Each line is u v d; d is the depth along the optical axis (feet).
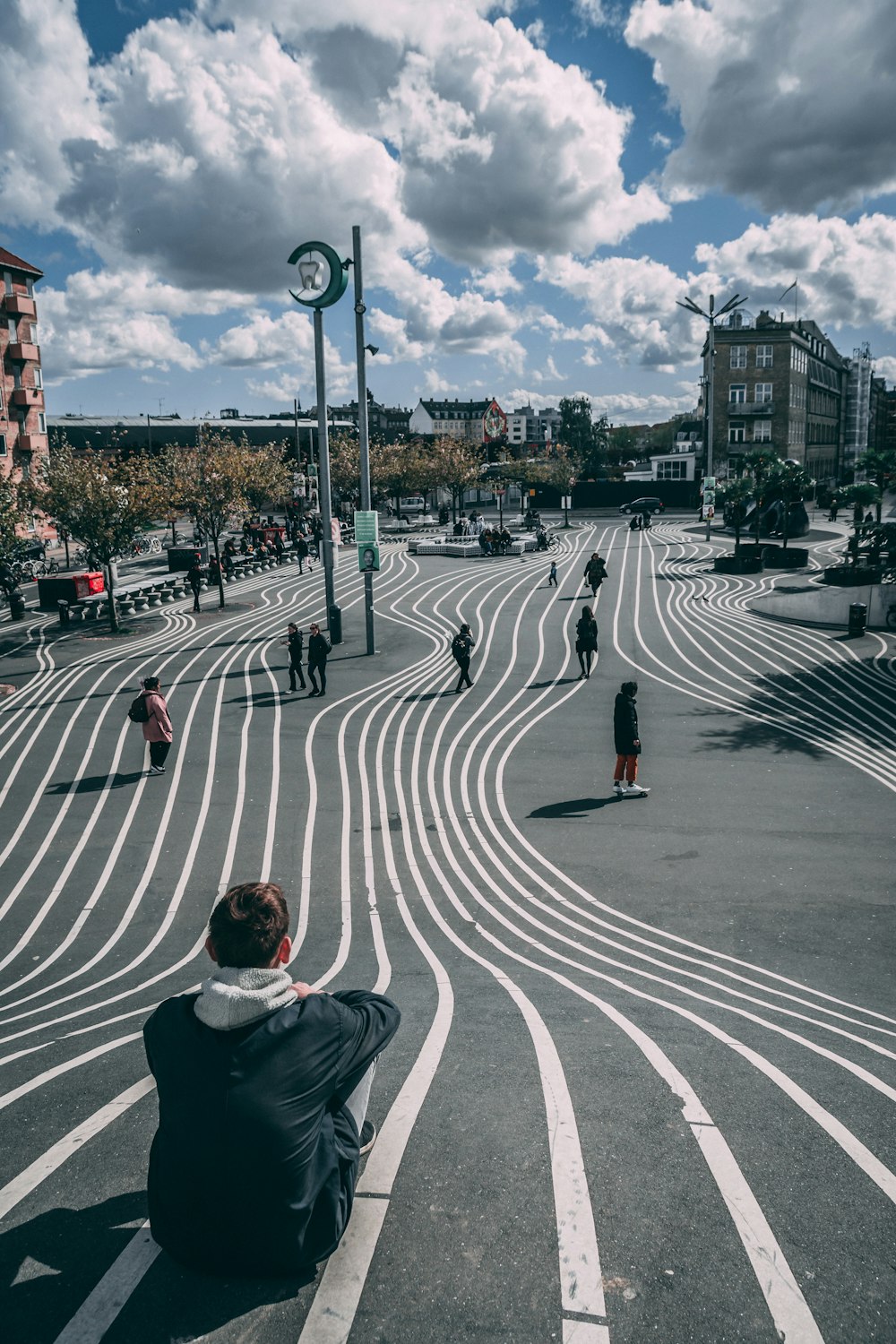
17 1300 6.23
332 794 48.16
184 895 36.17
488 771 51.19
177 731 60.13
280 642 88.07
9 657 83.41
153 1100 10.28
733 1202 7.50
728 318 240.73
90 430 275.80
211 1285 6.35
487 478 256.73
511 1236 6.94
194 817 45.39
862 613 83.15
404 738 57.52
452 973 22.31
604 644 83.97
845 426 364.79
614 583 118.32
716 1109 9.72
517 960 25.61
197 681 73.31
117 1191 7.77
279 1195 6.19
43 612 107.96
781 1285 6.39
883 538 94.17
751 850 37.93
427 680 72.69
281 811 45.91
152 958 29.19
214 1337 5.82
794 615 93.61
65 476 89.45
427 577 129.59
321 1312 6.08
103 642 89.20
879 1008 20.58
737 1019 15.88
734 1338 5.86
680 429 371.76
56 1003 22.17
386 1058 11.60
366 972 23.25
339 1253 6.74
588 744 55.57
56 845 42.32
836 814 42.32
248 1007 6.42
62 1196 7.72
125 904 35.47
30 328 187.42
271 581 131.95
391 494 234.99
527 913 32.17
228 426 287.48
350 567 142.72
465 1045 12.37
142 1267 6.57
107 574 93.66
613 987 19.75
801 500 162.40
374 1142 8.48
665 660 77.25
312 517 206.69
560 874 36.42
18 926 33.71
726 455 242.17
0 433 181.98
